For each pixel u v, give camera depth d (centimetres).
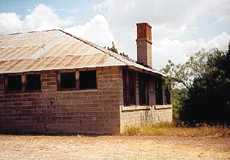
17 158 1139
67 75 2112
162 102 2900
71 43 2302
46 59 2144
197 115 2872
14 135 1953
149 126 2295
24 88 2127
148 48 2791
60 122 2066
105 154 1205
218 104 2788
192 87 2953
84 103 2031
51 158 1131
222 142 1531
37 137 1825
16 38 2542
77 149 1335
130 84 2195
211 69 2888
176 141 1587
